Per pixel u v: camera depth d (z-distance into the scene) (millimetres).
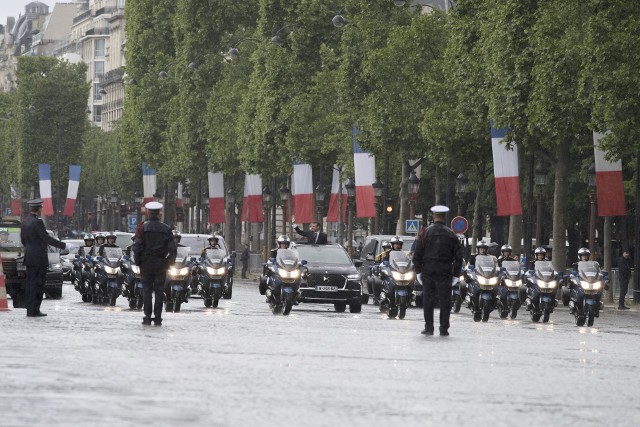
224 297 96750
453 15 109438
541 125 93938
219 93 182500
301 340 48031
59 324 53562
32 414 24094
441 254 52719
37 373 31844
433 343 48375
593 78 88438
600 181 95875
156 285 55094
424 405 27781
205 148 187625
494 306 72188
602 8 89500
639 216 104312
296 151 144250
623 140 89062
